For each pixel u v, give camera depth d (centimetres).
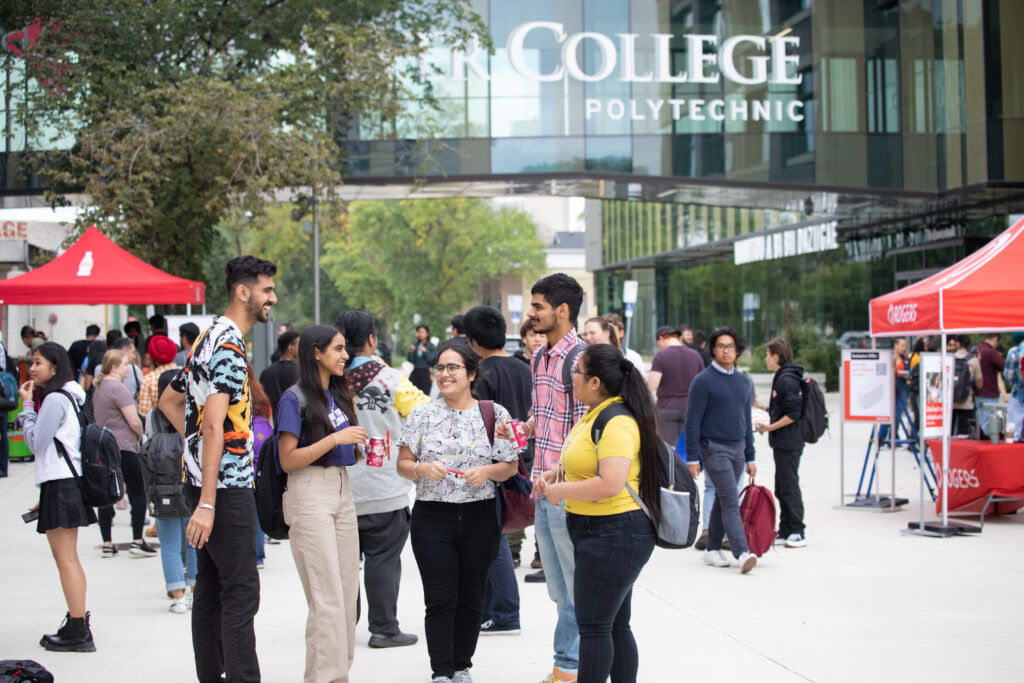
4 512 1251
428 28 2084
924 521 1092
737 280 4472
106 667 621
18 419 1744
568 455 490
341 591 533
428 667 614
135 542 978
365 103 1927
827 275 3584
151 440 752
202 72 1964
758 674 596
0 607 783
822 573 882
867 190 2295
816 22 2269
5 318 2125
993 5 2239
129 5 1891
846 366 1212
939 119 2319
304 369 538
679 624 714
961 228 2800
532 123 2145
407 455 564
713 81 2208
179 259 2014
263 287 521
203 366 500
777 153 2247
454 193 2438
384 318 6275
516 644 669
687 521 486
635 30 2178
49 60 1866
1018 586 827
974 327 1042
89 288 1351
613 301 5809
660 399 1076
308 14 2025
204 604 525
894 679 586
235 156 1780
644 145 2175
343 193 2411
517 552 921
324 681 520
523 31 2150
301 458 524
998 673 597
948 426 1068
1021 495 1083
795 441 995
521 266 5381
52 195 1984
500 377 702
